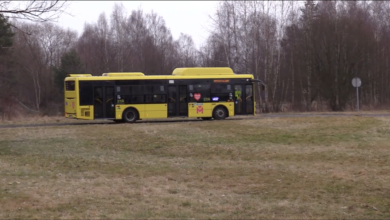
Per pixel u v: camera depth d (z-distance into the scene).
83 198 10.08
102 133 23.02
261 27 46.41
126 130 23.80
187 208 9.30
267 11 46.25
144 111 29.06
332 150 17.59
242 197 10.45
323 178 12.45
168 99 29.41
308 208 9.19
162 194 10.76
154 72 61.34
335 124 24.02
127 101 28.83
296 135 21.48
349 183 11.59
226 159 17.00
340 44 46.50
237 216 8.59
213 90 30.11
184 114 29.69
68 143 20.48
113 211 8.96
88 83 28.23
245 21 46.31
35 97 62.25
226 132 22.81
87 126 26.08
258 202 9.87
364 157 15.77
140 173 13.97
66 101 28.80
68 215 8.58
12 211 8.81
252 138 21.14
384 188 10.89
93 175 13.54
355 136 20.66
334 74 46.62
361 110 43.31
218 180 12.73
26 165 15.29
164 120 31.67
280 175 13.22
